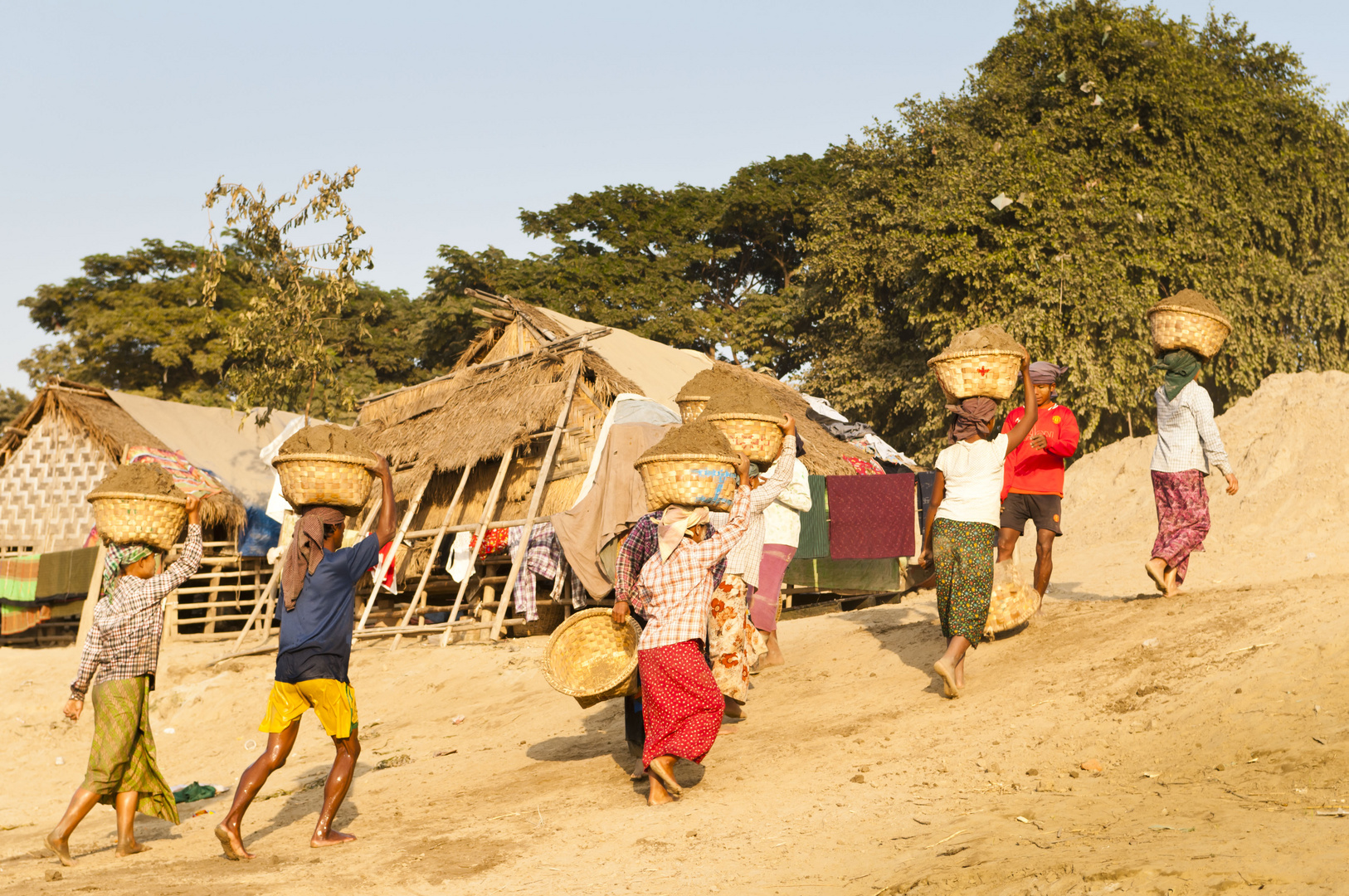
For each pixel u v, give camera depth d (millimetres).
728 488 6121
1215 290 23594
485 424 16500
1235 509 12000
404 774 7891
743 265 42781
